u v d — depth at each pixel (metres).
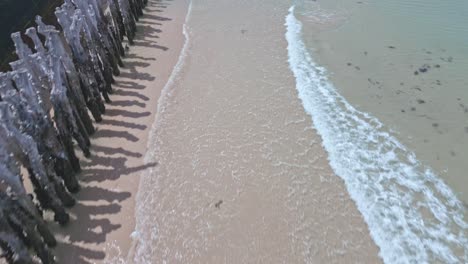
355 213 9.86
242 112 13.02
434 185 10.57
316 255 8.94
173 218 9.78
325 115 12.85
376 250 9.05
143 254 8.99
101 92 13.02
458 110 12.79
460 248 9.15
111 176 10.76
